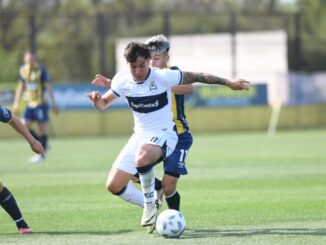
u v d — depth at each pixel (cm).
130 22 15238
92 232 3194
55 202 4225
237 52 14162
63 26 14662
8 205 3130
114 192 3167
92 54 13400
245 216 3584
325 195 4338
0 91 11000
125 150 3164
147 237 3019
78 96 11662
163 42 3266
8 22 14712
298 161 6538
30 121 7131
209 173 5656
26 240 2988
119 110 11862
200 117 12138
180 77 3052
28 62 7106
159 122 3103
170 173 3136
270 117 12331
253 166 6153
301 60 14000
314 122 12812
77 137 11419
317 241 2864
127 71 3105
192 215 3647
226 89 12225
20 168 6322
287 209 3791
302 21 15062
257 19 16462
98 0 19662
